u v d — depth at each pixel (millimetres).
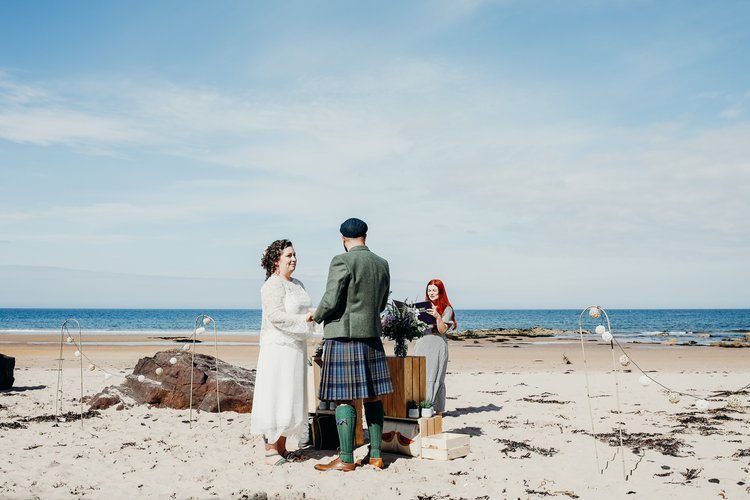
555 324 94812
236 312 178875
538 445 7227
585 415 9555
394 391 6719
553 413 9789
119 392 10156
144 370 10547
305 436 6910
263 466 6113
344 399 5762
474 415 9602
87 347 31906
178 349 10945
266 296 6031
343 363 5816
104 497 5090
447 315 8461
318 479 5570
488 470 6008
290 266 6223
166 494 5152
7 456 6504
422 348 8391
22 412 9570
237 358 23984
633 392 12430
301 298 6234
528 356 26078
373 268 5887
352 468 5898
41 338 44125
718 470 6047
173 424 8508
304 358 6254
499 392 12609
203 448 6961
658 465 6242
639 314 155250
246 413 9523
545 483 5562
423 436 6555
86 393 11852
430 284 8617
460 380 15133
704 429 8242
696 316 128875
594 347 34062
